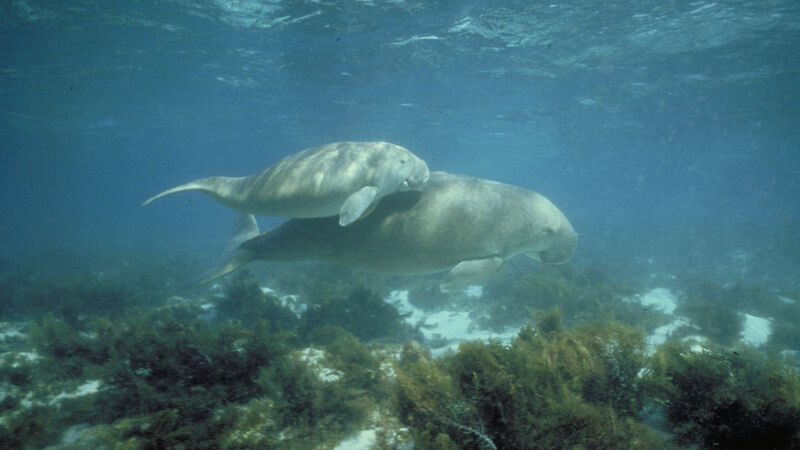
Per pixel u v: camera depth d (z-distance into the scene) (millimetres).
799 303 11727
